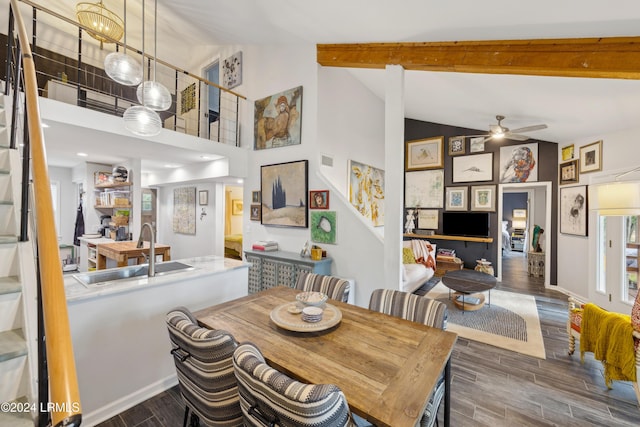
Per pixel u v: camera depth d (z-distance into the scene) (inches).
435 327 66.5
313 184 148.3
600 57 82.2
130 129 84.8
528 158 210.5
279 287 95.8
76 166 230.2
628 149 144.9
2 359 44.5
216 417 51.3
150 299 84.2
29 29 171.8
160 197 268.5
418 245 218.7
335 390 34.3
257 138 174.9
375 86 195.0
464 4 78.8
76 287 76.4
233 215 323.3
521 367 100.7
